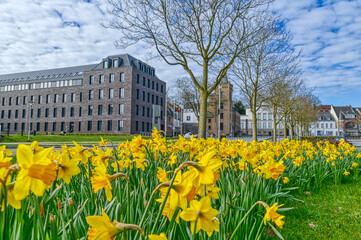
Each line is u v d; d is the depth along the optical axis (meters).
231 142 5.72
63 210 1.99
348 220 3.95
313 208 4.49
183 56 11.38
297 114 30.36
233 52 12.80
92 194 2.31
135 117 44.25
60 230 1.72
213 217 1.05
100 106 46.16
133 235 1.53
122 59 47.06
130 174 3.17
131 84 43.34
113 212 1.88
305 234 3.44
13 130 55.66
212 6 10.97
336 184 6.41
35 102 53.44
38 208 1.29
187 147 3.71
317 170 6.16
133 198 2.09
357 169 7.21
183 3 10.95
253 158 3.31
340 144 8.35
